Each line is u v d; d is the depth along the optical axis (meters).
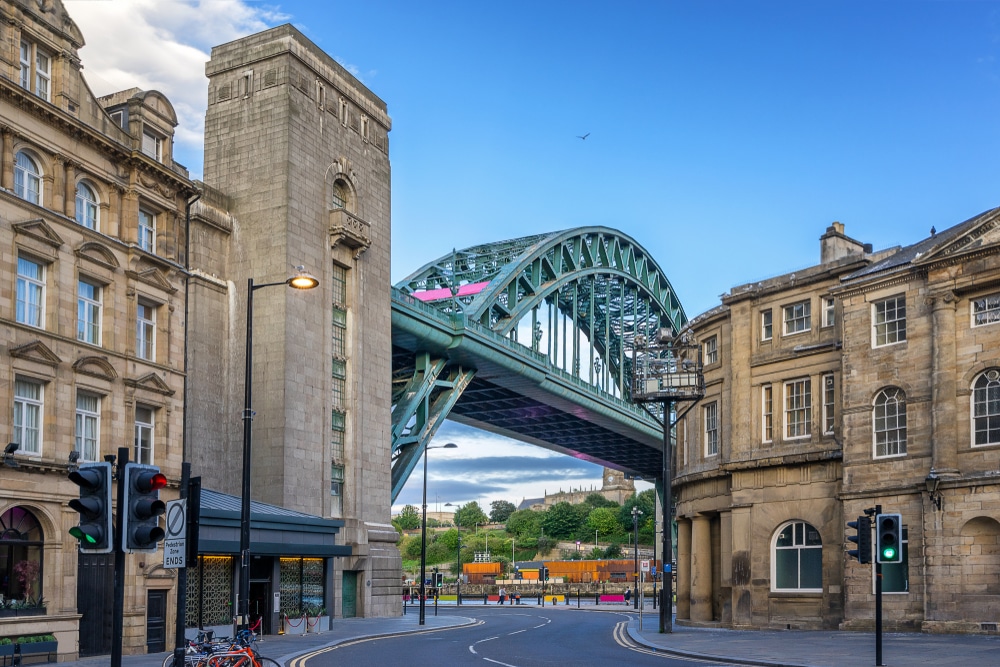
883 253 47.03
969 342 39.91
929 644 33.41
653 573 59.66
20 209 34.28
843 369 44.50
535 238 103.00
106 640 36.66
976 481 38.28
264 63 65.12
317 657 32.50
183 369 41.94
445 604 108.94
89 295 37.75
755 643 35.81
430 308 77.00
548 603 116.12
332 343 66.25
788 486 46.41
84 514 14.91
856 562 42.59
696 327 54.41
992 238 39.34
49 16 37.03
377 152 72.94
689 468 54.53
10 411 33.19
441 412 81.69
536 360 89.56
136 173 40.03
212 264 61.84
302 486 60.84
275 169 63.16
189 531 17.67
